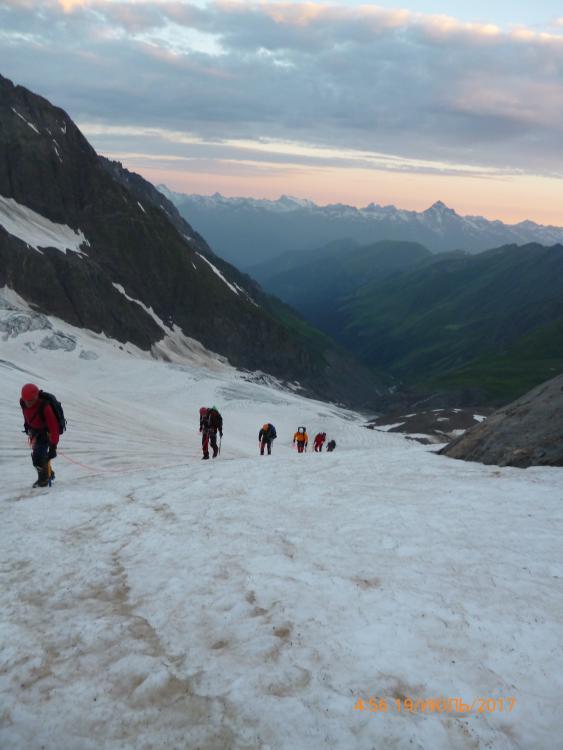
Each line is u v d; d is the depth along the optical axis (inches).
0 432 680.4
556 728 152.2
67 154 5565.9
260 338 6063.0
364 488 440.5
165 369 3238.2
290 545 299.6
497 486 427.2
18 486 483.8
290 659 184.7
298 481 473.1
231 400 2785.4
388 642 193.0
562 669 177.2
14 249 4264.3
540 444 526.3
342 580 246.4
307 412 2787.9
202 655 190.9
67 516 374.3
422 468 520.4
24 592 252.8
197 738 152.1
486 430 596.7
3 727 159.3
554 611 216.8
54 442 469.4
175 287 5649.6
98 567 278.4
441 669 177.3
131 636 207.0
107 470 602.2
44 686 177.8
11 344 3216.0
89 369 3184.1
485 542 299.7
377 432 2795.3
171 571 269.3
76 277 4478.3
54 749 151.4
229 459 655.1
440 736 148.8
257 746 147.8
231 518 359.6
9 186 5068.9
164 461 704.4
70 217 5275.6
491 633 198.1
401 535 313.7
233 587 244.4
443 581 245.9
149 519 364.8
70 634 209.2
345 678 173.2
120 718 161.5
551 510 358.0
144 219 5792.3
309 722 154.6
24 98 5605.3
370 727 151.9
